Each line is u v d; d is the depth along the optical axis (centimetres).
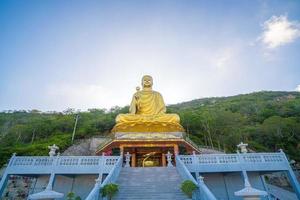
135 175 1644
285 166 1955
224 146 4659
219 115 5453
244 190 865
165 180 1531
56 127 5478
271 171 1980
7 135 5294
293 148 4669
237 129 5147
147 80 3281
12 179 2950
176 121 2717
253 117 6488
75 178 2077
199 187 1222
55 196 869
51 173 1889
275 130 5009
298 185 1841
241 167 1948
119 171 1691
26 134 5291
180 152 3042
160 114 2764
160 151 2631
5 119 7431
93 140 4544
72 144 4397
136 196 1287
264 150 4719
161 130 2647
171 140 2425
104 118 5794
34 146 3981
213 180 2067
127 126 2636
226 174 2083
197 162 1969
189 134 5056
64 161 1950
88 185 2031
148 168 1778
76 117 5766
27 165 1912
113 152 2886
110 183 1271
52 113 8525
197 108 8212
